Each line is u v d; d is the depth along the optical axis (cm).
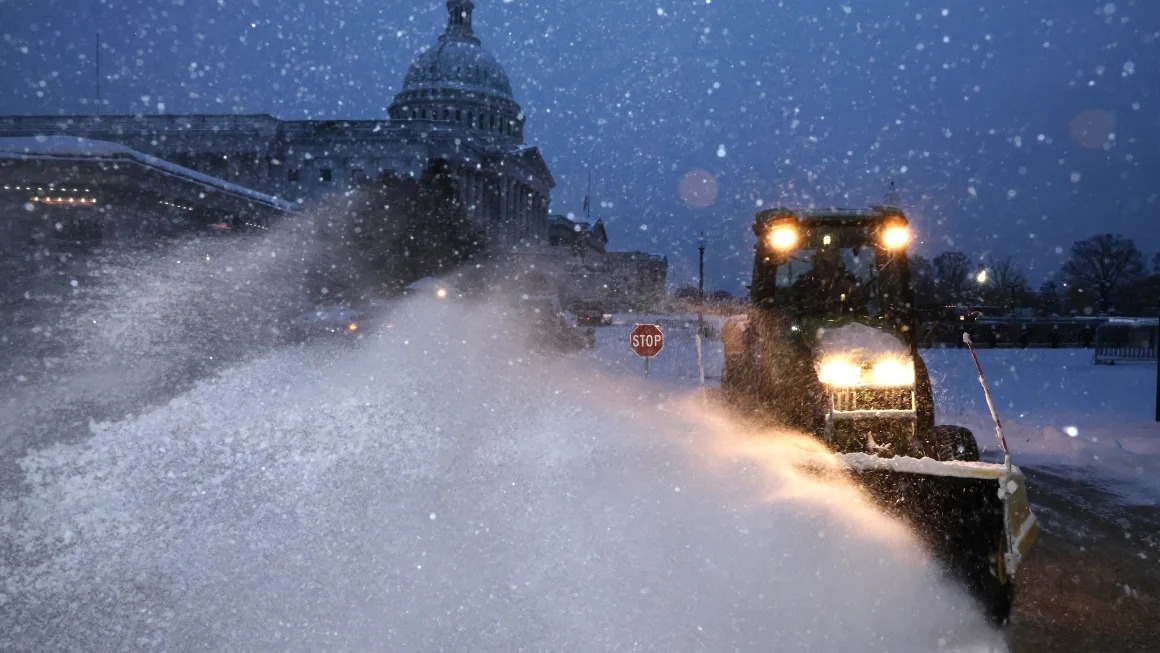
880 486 580
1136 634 489
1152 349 3006
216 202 3228
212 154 7900
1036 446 1189
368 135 8044
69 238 2523
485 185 9238
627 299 6531
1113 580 592
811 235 824
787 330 771
